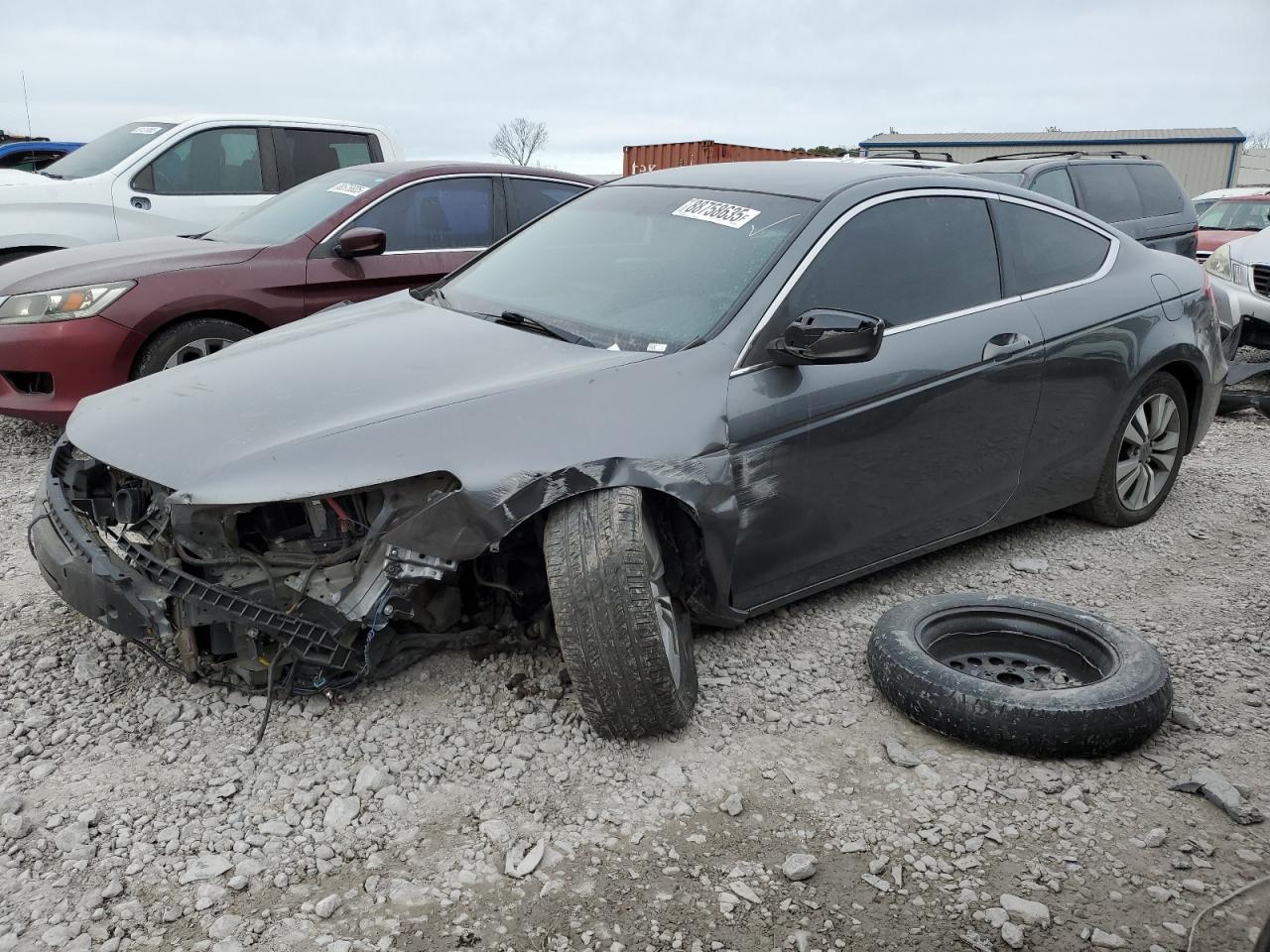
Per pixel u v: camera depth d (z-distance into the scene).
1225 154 34.12
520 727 3.09
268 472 2.76
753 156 21.17
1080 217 4.61
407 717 3.12
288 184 8.98
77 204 8.04
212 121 8.68
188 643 3.00
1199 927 2.36
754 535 3.34
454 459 2.82
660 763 2.96
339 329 3.77
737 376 3.27
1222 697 3.39
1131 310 4.54
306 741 3.00
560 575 2.86
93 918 2.31
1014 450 4.14
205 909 2.36
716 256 3.64
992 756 3.03
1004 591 4.20
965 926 2.36
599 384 3.08
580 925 2.34
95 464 3.29
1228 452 6.54
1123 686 3.03
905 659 3.21
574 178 7.62
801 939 2.29
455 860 2.55
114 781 2.80
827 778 2.91
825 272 3.56
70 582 3.01
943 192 4.04
